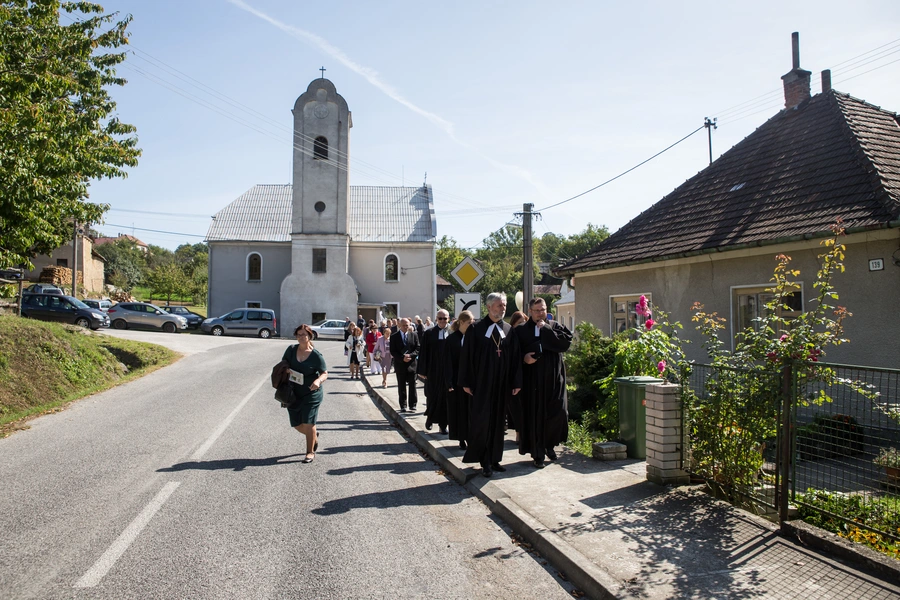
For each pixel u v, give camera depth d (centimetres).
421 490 659
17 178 1168
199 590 405
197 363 1998
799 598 376
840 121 1113
